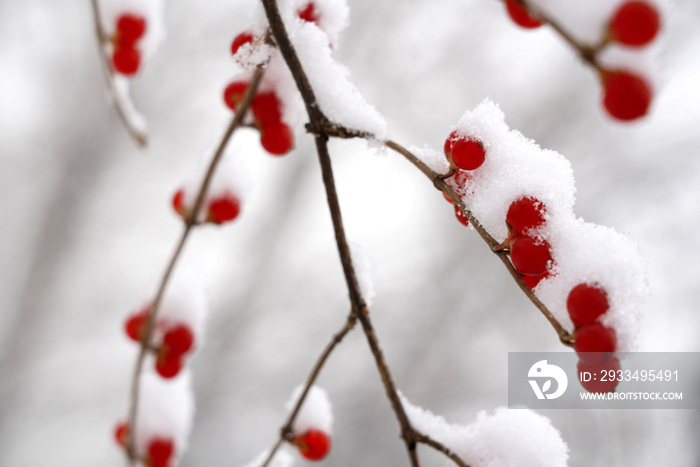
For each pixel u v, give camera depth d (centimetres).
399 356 683
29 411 600
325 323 695
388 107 695
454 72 689
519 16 96
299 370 690
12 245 609
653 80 90
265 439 661
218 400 644
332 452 667
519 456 150
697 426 561
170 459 188
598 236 131
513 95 689
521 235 138
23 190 612
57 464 621
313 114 154
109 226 654
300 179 670
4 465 582
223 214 181
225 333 639
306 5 171
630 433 575
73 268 623
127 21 187
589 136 673
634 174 665
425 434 156
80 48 607
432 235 711
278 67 169
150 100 646
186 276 188
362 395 685
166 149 673
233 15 647
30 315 581
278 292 680
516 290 677
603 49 86
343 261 158
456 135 152
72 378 626
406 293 700
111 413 643
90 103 605
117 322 658
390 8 665
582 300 121
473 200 151
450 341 688
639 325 122
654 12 83
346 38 673
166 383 197
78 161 596
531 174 143
